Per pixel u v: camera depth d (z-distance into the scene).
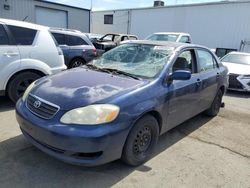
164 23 20.98
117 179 2.94
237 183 3.08
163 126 3.57
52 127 2.66
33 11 18.70
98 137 2.58
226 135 4.55
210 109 5.32
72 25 21.61
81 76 3.48
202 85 4.43
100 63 4.16
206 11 18.42
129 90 3.04
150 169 3.20
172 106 3.63
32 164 3.10
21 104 3.22
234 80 8.32
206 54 4.91
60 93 2.96
